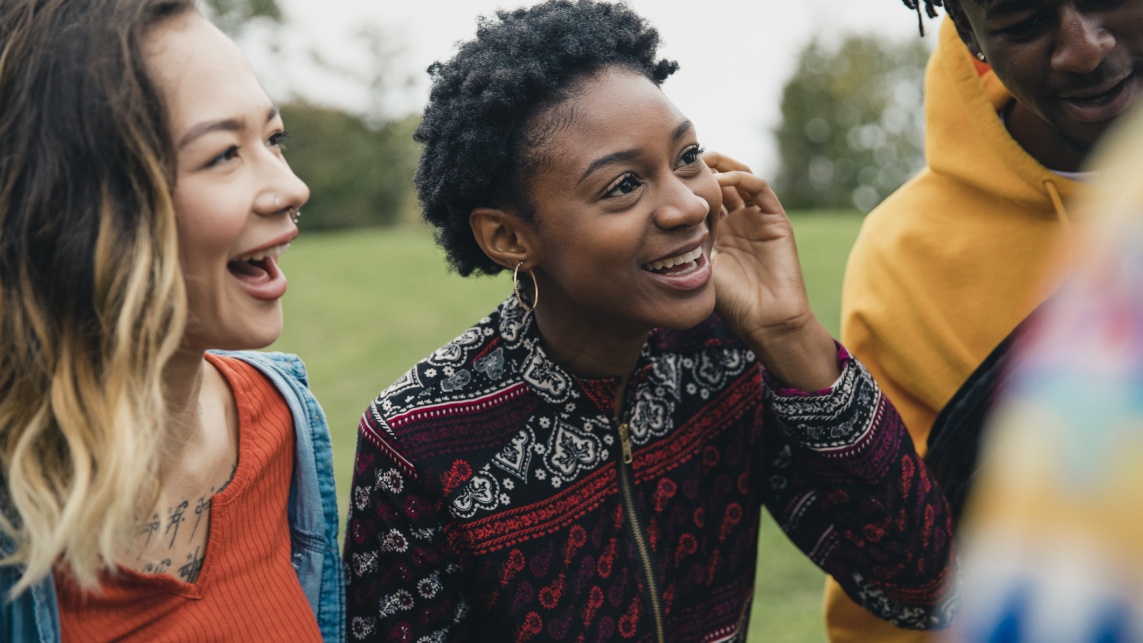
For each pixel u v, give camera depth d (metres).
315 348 7.86
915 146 28.36
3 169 1.28
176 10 1.34
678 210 1.54
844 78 28.00
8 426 1.32
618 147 1.53
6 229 1.29
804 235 11.62
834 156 28.39
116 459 1.28
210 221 1.34
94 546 1.31
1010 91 1.76
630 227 1.55
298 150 23.72
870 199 28.55
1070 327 0.64
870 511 1.76
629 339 1.70
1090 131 1.70
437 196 1.70
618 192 1.55
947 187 2.10
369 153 24.05
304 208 23.73
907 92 28.66
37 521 1.29
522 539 1.70
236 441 1.59
